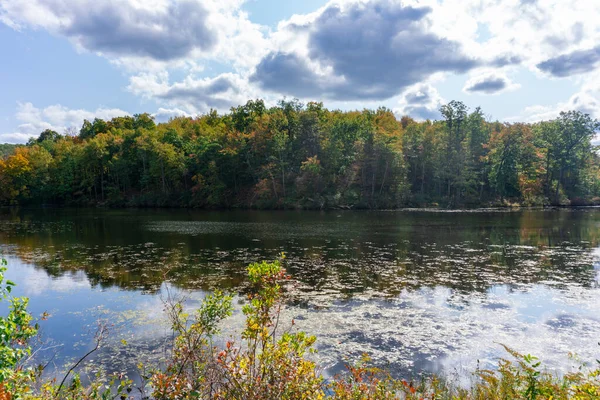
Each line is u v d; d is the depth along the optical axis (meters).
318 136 60.59
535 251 20.47
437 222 35.19
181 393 3.98
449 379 7.50
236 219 40.25
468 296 12.92
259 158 61.62
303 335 4.25
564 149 58.94
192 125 92.94
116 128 94.06
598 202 59.97
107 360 8.41
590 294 13.01
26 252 21.23
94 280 15.26
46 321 10.90
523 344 9.20
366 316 11.06
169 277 15.60
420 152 60.00
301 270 16.64
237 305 11.91
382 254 20.06
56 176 69.94
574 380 5.21
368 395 4.91
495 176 57.25
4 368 3.50
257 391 3.85
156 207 62.66
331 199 54.62
